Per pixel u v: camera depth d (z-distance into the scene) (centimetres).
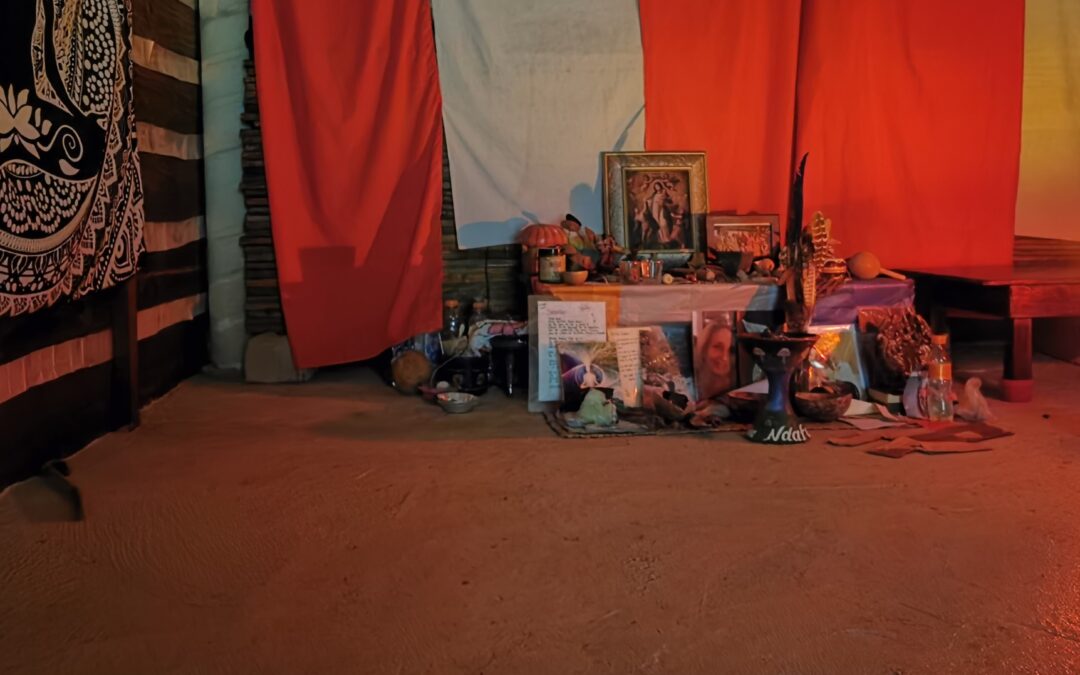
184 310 532
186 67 523
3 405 330
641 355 474
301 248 520
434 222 531
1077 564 282
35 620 248
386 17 516
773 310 480
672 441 416
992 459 387
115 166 385
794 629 243
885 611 253
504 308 557
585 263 496
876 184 562
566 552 291
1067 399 487
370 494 344
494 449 403
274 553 291
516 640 238
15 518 316
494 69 532
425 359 511
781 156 554
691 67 545
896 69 556
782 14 545
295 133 515
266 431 430
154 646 235
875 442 412
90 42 360
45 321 359
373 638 239
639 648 234
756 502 336
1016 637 239
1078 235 581
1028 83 569
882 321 476
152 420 448
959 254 575
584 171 544
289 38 507
